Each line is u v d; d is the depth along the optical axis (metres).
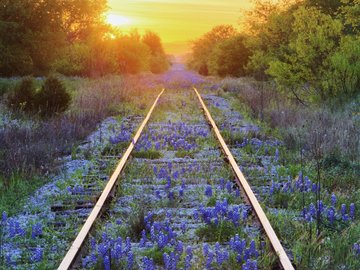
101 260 5.18
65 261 4.93
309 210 6.82
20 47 34.47
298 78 18.33
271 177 8.71
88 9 49.50
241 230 6.08
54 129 12.45
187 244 5.82
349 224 6.38
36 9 35.28
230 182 8.07
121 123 14.92
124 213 6.83
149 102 20.56
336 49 17.61
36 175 8.76
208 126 14.01
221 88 28.66
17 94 15.75
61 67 39.06
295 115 14.66
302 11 18.44
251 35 30.58
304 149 10.70
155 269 5.18
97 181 8.45
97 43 42.03
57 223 6.45
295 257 5.26
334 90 17.11
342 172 8.87
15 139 11.22
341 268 5.12
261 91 20.58
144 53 52.62
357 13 18.92
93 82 30.08
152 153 10.47
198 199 7.50
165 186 8.01
